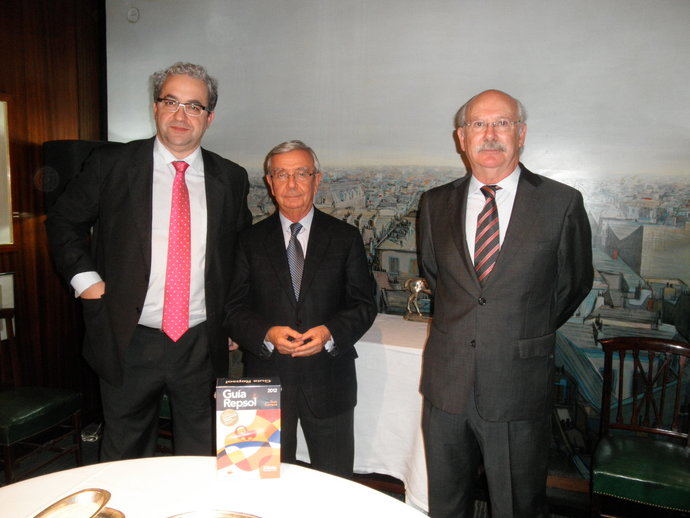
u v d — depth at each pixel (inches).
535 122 80.8
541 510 53.0
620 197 78.4
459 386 51.1
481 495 81.7
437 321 54.7
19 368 83.2
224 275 59.9
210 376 60.8
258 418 35.5
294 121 94.6
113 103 107.7
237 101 98.2
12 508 31.8
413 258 89.0
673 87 74.1
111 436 58.3
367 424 74.2
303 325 58.0
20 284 90.7
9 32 85.7
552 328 52.1
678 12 72.8
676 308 77.0
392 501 33.2
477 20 81.7
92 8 104.5
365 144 90.3
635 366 70.2
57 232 55.3
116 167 56.1
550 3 77.9
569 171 80.4
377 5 87.0
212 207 58.3
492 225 51.3
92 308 56.2
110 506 31.8
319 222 61.8
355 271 61.6
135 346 56.8
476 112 50.9
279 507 32.2
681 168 74.9
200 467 37.0
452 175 85.9
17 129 88.1
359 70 89.4
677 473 60.4
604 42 76.2
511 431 50.7
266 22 94.7
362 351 73.0
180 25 100.9
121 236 55.4
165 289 55.9
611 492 61.4
